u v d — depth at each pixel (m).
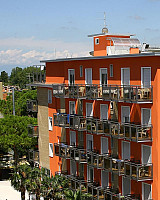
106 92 38.50
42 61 50.38
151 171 35.66
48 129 51.09
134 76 36.28
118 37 45.25
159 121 34.38
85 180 44.38
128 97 35.81
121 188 39.34
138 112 36.16
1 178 62.47
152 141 35.28
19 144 55.97
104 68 39.91
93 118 41.88
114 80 38.72
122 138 37.28
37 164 54.88
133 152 37.38
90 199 42.25
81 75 43.53
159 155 34.84
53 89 46.38
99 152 41.72
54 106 48.94
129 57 36.50
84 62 42.72
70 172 47.31
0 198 52.62
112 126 38.44
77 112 44.62
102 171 41.88
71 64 44.88
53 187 41.03
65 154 45.66
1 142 55.50
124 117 38.09
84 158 43.16
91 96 40.69
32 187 44.12
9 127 56.97
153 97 34.56
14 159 62.06
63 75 46.84
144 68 35.41
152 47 44.97
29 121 58.72
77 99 44.53
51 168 51.16
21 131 57.06
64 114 46.19
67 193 38.09
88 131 41.59
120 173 37.81
